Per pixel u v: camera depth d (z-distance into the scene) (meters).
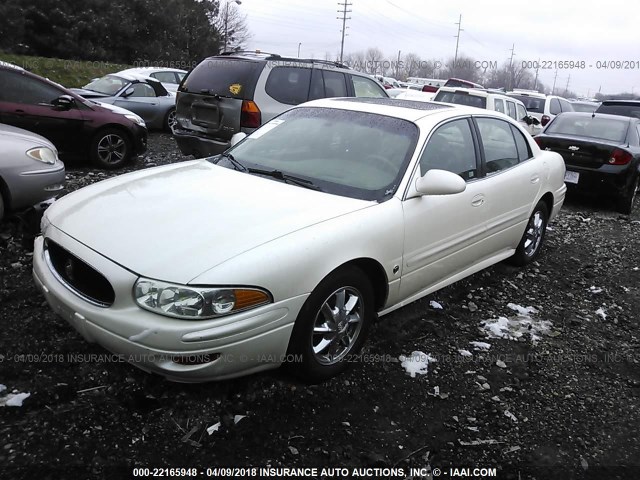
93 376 3.04
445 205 3.80
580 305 4.77
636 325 4.47
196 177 3.65
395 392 3.20
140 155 9.88
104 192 3.42
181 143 7.69
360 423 2.91
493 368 3.58
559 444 2.91
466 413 3.09
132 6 32.81
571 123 9.15
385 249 3.31
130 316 2.59
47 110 7.79
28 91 7.67
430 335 3.92
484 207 4.27
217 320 2.57
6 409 2.73
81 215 3.11
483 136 4.49
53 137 7.93
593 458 2.82
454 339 3.90
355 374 3.33
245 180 3.59
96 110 8.32
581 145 8.33
